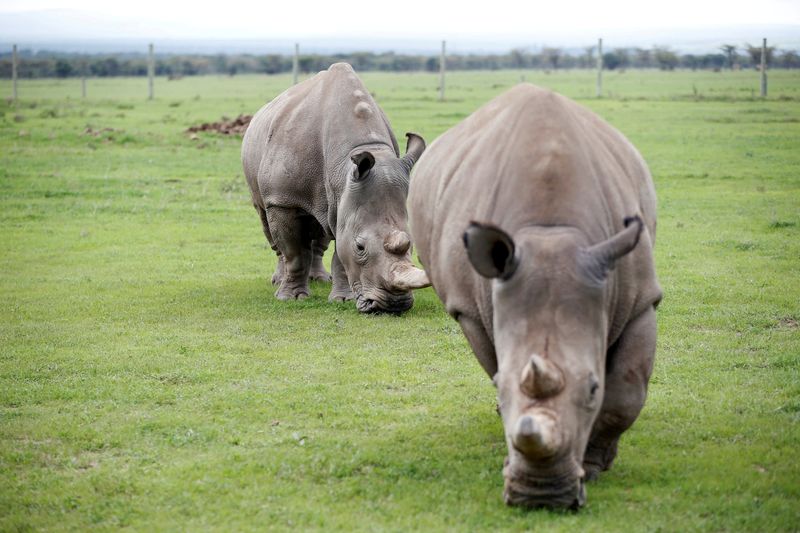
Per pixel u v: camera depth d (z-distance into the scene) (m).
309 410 13.45
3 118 57.94
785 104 66.06
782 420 12.59
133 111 69.25
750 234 24.88
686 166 36.78
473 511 9.96
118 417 13.28
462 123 12.21
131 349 16.39
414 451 11.84
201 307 19.28
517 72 194.62
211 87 125.62
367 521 9.98
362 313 18.31
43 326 17.88
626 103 68.44
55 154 42.66
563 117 10.34
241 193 33.31
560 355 8.79
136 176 36.66
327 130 18.81
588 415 8.91
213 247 25.39
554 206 9.58
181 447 12.22
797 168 35.91
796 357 15.08
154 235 26.84
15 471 11.54
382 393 14.13
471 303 10.48
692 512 9.90
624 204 10.22
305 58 180.50
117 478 11.20
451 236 10.65
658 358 15.41
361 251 17.80
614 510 9.83
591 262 9.05
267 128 20.14
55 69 188.75
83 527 10.05
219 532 9.84
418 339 16.83
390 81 135.88
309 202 19.34
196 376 14.96
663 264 21.83
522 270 9.08
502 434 12.40
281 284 20.30
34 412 13.51
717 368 14.86
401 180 17.77
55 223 28.44
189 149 44.94
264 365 15.52
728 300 18.69
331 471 11.23
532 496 9.27
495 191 10.11
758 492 10.39
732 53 180.25
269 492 10.76
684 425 12.48
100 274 22.28
